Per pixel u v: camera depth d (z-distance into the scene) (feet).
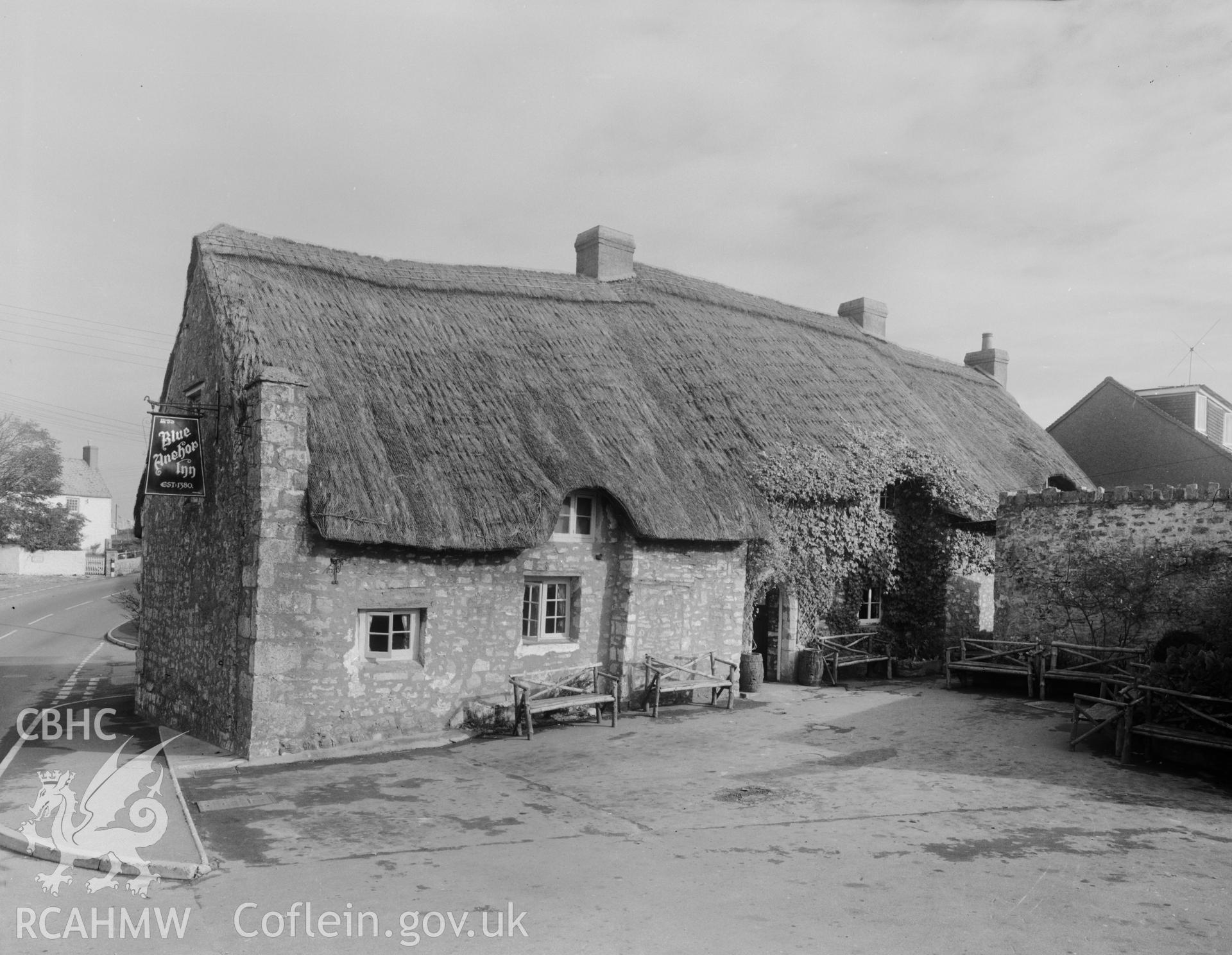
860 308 82.79
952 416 73.77
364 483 35.24
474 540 37.01
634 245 63.98
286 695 33.55
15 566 151.53
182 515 42.04
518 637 40.45
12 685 55.16
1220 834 25.96
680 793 29.68
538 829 25.59
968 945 18.16
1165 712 35.45
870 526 56.24
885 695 49.24
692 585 47.24
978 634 56.08
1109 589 47.67
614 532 44.80
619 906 19.89
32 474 151.74
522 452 41.42
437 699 37.58
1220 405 98.32
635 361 53.98
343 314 43.37
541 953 17.47
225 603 36.17
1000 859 23.43
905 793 30.01
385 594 36.06
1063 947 18.16
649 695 44.24
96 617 94.89
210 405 38.78
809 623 54.75
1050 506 50.24
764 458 51.44
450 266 53.83
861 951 17.78
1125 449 92.63
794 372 61.93
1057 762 34.53
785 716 43.09
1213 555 44.47
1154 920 19.61
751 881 21.54
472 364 45.21
